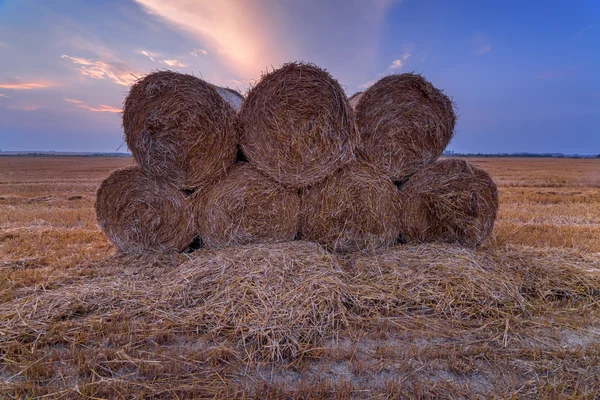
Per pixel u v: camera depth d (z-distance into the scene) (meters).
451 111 5.32
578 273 4.16
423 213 5.24
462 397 2.29
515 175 24.83
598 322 3.32
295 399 2.22
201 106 4.74
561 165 43.88
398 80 5.08
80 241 5.96
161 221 5.14
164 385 2.37
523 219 8.21
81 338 2.87
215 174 4.99
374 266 4.27
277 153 4.89
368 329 3.15
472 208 5.12
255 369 2.58
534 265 4.36
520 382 2.45
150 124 4.78
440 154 5.46
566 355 2.75
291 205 5.11
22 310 3.21
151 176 5.09
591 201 11.41
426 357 2.71
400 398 2.28
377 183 5.06
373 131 5.09
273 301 3.30
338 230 5.04
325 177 4.96
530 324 3.27
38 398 2.24
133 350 2.74
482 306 3.50
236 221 5.00
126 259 4.96
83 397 2.25
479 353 2.77
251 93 4.89
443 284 3.78
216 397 2.26
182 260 4.86
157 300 3.47
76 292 3.59
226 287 3.52
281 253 4.23
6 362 2.59
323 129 4.79
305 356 2.73
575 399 2.26
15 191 14.30
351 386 2.31
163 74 4.74
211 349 2.75
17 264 4.67
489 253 4.87
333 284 3.62
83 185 17.05
